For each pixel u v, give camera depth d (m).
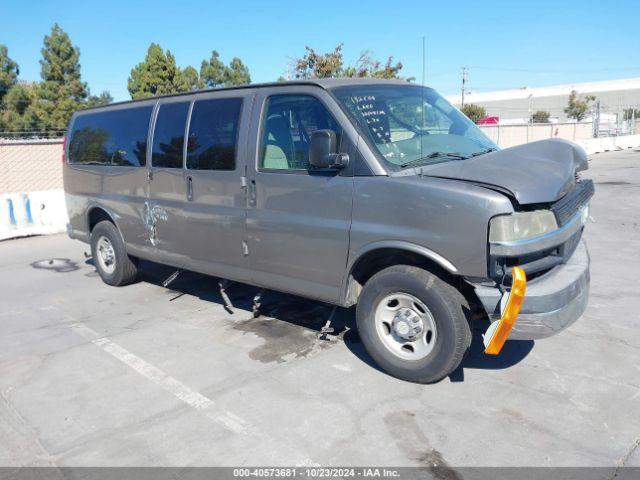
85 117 6.72
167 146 5.34
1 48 26.41
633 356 4.25
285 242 4.35
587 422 3.38
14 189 15.70
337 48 16.53
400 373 3.91
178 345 4.78
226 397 3.84
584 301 3.69
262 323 5.22
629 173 17.34
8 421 3.64
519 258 3.46
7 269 7.86
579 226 4.05
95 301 6.17
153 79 29.17
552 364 4.16
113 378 4.20
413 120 4.36
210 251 5.05
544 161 3.83
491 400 3.67
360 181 3.85
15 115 25.36
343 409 3.62
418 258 3.77
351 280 4.08
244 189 4.59
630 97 67.75
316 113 4.14
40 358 4.62
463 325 3.61
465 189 3.42
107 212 6.31
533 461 3.03
